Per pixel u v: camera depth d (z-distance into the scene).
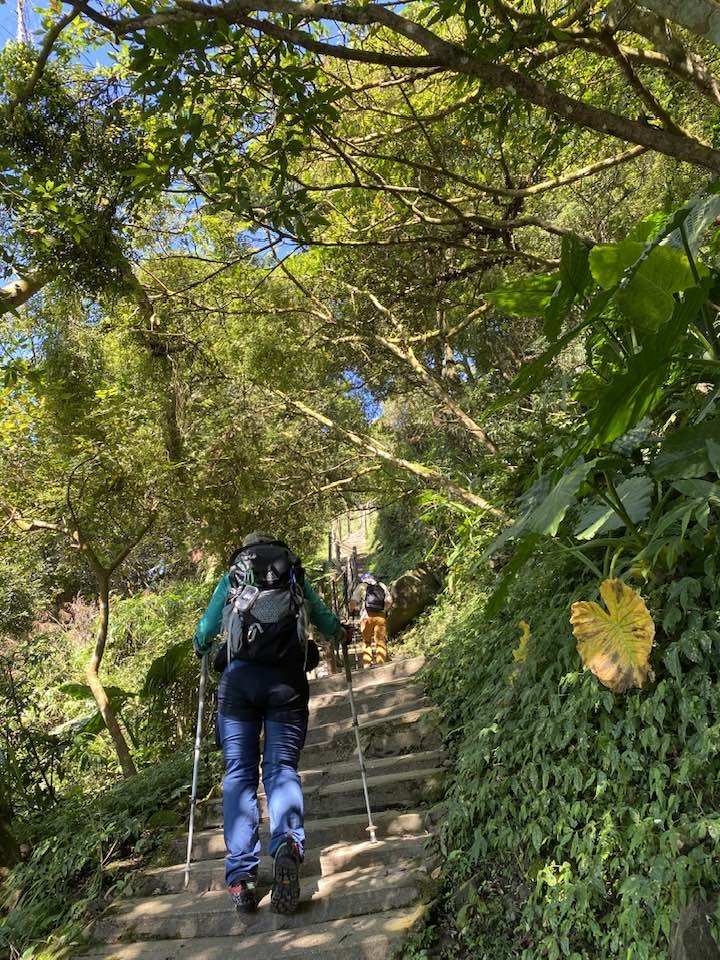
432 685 6.41
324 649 10.52
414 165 5.27
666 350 2.67
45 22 5.65
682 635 2.87
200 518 9.62
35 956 3.83
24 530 8.34
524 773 3.31
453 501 8.13
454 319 10.88
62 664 12.60
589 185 9.95
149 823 4.91
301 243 4.79
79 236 5.23
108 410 7.83
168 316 8.47
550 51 4.70
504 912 3.13
